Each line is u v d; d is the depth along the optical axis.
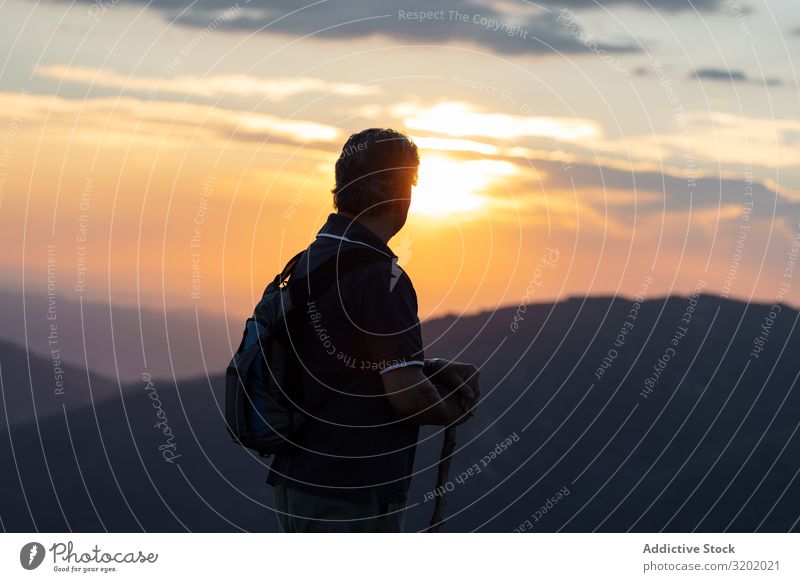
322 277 2.75
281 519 2.91
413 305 2.78
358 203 2.81
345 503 2.77
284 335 2.78
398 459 2.81
